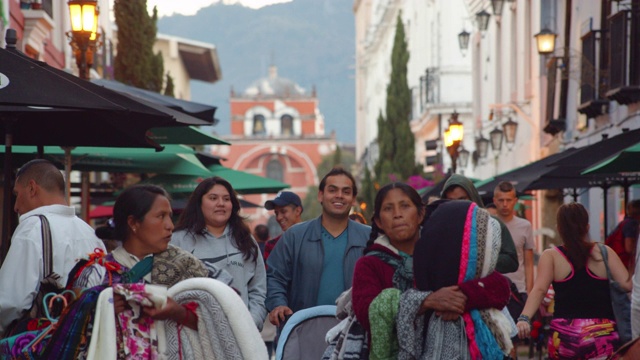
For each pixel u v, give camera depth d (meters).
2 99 7.46
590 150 14.95
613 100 20.31
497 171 36.06
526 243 12.60
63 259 6.53
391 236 6.23
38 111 8.85
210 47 66.38
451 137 24.95
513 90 33.44
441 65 48.59
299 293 9.38
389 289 6.00
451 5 48.44
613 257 8.77
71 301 5.78
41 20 23.52
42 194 6.87
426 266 5.94
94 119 9.66
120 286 5.66
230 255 8.95
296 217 13.04
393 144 43.41
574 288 8.79
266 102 133.50
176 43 65.50
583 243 8.79
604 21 21.66
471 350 5.86
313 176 124.50
